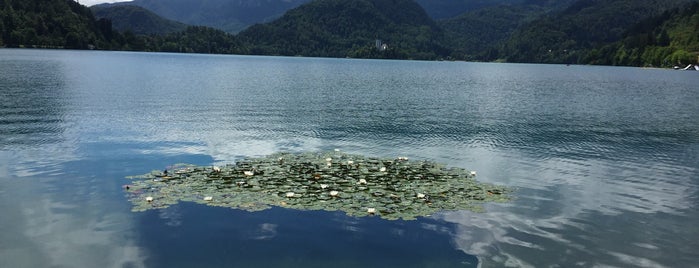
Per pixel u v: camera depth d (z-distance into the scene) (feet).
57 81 186.50
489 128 105.70
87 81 193.77
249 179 56.03
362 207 47.78
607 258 39.19
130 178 56.70
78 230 41.73
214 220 44.06
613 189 59.26
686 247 41.73
